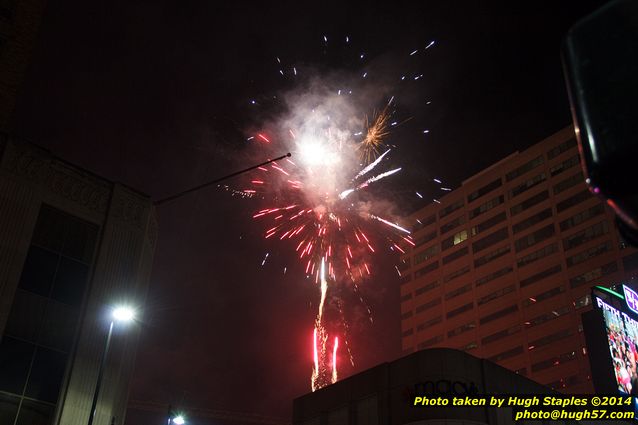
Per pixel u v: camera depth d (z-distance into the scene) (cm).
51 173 3597
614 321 4106
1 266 3222
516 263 12988
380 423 3675
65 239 3559
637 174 192
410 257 15550
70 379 3278
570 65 217
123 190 3906
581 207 12200
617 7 210
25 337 3209
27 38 4291
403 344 14738
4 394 3047
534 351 11944
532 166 13462
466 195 14712
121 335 3603
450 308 13988
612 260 11319
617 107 199
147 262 4088
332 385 4184
